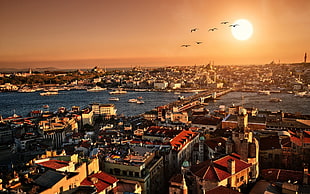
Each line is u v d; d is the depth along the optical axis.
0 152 168.00
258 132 154.88
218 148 115.44
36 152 175.12
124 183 91.06
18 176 77.38
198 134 161.12
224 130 167.00
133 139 150.88
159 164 112.19
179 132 152.62
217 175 81.19
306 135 123.81
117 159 104.31
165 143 130.88
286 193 70.81
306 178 78.81
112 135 194.88
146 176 96.75
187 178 88.88
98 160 100.62
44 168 82.62
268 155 121.12
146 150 116.75
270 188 74.75
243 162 91.50
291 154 117.38
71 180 76.44
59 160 91.06
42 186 71.69
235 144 97.88
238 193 71.56
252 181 92.06
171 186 78.62
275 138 132.88
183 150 133.62
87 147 149.88
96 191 76.31
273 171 92.69
